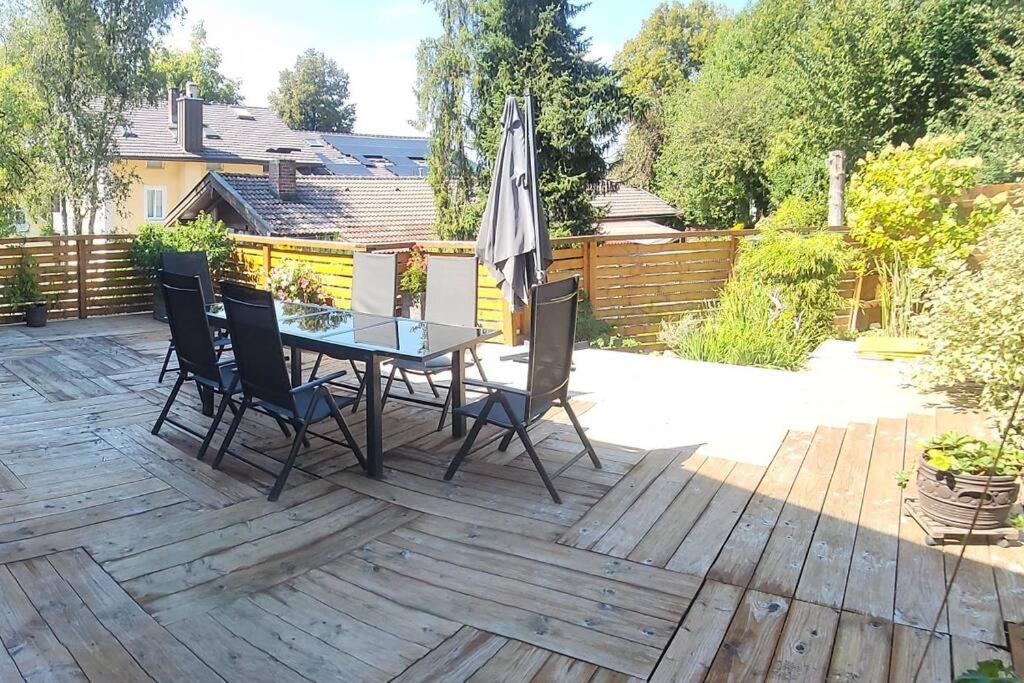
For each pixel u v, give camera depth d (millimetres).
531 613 2557
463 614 2551
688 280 8750
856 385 5699
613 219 19906
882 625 2480
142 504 3428
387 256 5520
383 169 29453
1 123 11109
